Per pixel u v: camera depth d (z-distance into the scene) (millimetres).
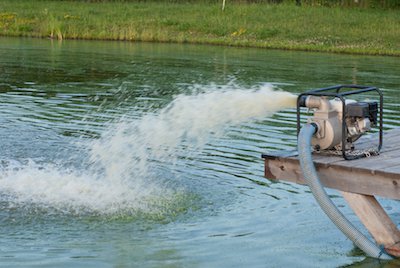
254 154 11867
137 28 37250
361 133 8070
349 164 7660
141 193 9758
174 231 8414
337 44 33406
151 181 10289
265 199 9609
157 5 45219
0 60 24938
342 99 7777
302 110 15781
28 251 7742
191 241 8125
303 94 7977
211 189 9984
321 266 7555
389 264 7629
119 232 8359
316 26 37125
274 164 8094
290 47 32375
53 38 35375
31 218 8766
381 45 33125
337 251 7945
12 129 13516
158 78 20875
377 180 7402
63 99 17078
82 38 35562
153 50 30172
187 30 37062
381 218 7793
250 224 8688
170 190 9906
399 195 7281
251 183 10289
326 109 7918
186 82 20094
